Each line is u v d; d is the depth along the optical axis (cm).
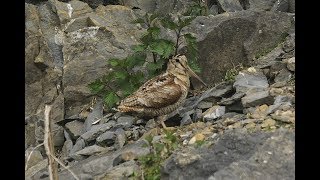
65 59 1491
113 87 1466
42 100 1461
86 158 1214
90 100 1489
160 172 973
